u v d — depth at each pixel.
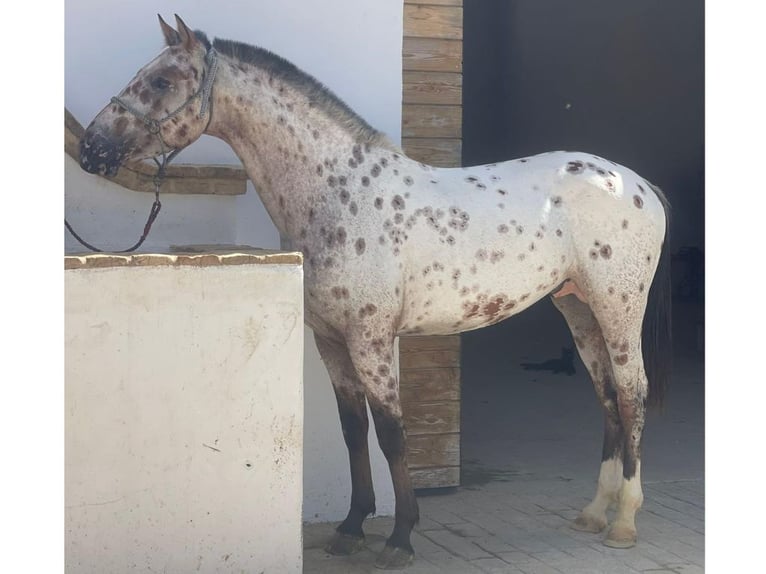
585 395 6.55
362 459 3.66
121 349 2.86
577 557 3.60
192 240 3.86
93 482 2.86
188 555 2.97
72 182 3.68
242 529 3.02
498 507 4.21
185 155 3.85
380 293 3.29
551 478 4.66
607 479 3.91
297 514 3.08
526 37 11.57
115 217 3.75
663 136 10.61
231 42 3.41
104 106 3.74
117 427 2.87
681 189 10.61
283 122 3.38
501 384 6.91
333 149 3.41
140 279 2.87
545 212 3.54
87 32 3.71
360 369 3.35
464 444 5.31
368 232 3.32
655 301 3.86
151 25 3.79
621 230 3.61
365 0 4.04
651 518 4.08
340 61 4.03
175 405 2.93
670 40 10.33
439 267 3.39
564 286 3.78
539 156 3.73
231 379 2.98
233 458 3.00
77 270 2.80
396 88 4.12
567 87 11.22
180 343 2.92
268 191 3.44
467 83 11.98
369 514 4.06
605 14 10.73
